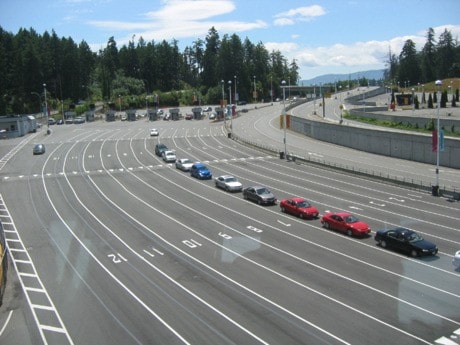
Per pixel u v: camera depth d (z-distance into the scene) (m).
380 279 25.73
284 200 41.22
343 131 77.88
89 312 22.95
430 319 20.98
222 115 127.38
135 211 42.41
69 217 41.06
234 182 49.88
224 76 197.12
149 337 20.28
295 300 23.38
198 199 46.22
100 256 31.06
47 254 31.81
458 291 23.89
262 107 155.25
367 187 49.50
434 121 88.12
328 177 55.19
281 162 65.56
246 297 23.92
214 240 33.66
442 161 59.00
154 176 58.06
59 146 85.00
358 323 20.78
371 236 33.66
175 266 28.77
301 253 30.39
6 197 48.94
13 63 158.38
